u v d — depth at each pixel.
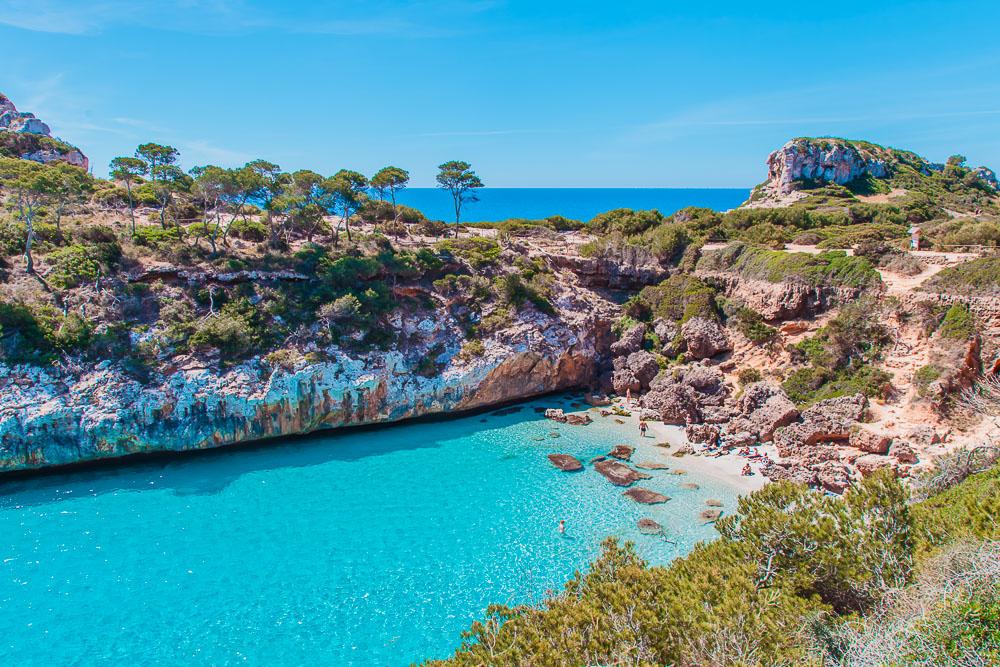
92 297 47.09
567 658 14.98
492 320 57.94
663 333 64.56
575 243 84.19
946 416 41.06
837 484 36.97
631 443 48.06
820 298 55.34
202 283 52.19
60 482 40.34
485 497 38.84
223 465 43.66
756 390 50.59
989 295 43.56
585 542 33.19
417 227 82.25
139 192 73.06
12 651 24.83
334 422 49.56
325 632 26.06
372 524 35.41
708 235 79.25
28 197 48.72
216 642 25.45
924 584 16.31
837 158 117.06
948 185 127.81
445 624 26.53
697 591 17.33
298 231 67.88
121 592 28.77
